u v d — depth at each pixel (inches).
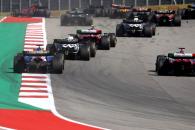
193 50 4500.5
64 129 1959.9
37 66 3193.9
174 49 4517.7
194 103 2474.2
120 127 2006.6
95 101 2476.6
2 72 3206.2
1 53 4077.3
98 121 2097.7
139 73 3309.5
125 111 2283.5
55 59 3186.5
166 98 2576.3
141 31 5216.5
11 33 5344.5
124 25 5231.3
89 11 7785.4
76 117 2159.2
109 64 3641.7
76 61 3700.8
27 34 5300.2
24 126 1991.9
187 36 5393.7
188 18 7239.2
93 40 4269.2
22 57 3211.1
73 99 2511.1
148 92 2714.1
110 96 2596.0
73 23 6254.9
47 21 6727.4
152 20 6269.7
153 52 4313.5
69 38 3745.1
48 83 2893.7
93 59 3833.7
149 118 2165.4
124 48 4488.2
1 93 2615.7
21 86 2797.7
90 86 2844.5
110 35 4503.0
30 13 7672.2
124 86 2866.6
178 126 2043.6
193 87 2871.6
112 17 7450.8
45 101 2456.9
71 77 3095.5
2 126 1984.5
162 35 5428.2
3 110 2255.2
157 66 3292.3
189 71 3206.2
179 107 2384.4
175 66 3203.7
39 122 2059.5
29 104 2386.8
